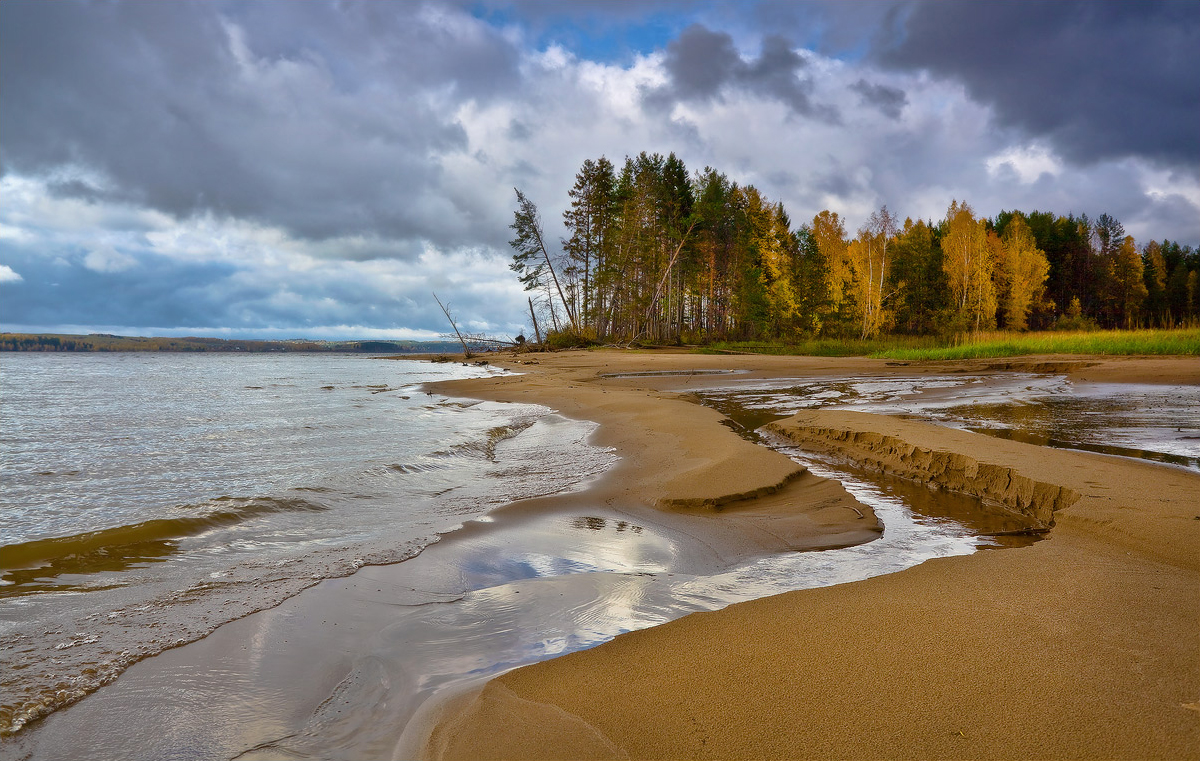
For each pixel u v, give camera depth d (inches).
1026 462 235.8
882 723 81.4
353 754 82.9
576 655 105.7
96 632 121.2
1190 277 2871.6
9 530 190.9
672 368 1040.2
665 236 1966.0
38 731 89.1
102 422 462.9
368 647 114.9
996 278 2391.7
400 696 97.7
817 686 91.7
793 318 2010.3
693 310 2397.9
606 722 84.8
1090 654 97.9
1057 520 179.8
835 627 112.6
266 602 136.1
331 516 211.9
